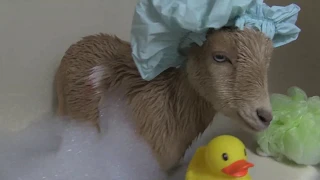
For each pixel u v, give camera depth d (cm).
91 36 67
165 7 51
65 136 67
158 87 60
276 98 71
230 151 51
